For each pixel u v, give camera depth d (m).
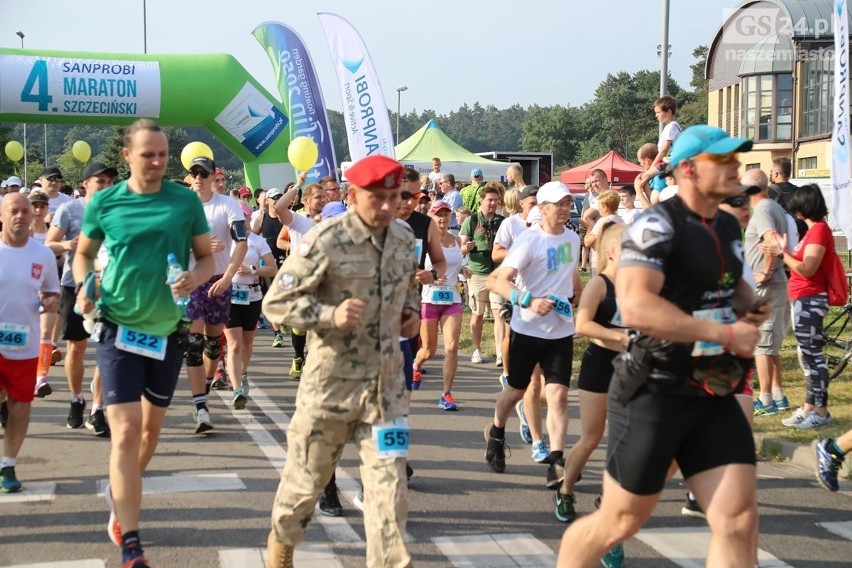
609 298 5.43
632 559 5.18
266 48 19.06
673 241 3.52
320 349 4.12
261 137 22.31
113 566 4.91
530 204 9.71
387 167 3.99
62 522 5.63
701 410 3.59
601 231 5.52
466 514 5.94
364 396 4.09
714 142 3.48
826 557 5.23
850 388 9.76
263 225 14.73
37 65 20.39
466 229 12.08
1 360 6.15
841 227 9.85
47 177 12.76
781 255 8.16
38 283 6.38
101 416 7.99
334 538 5.40
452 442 7.98
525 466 7.18
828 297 8.12
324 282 4.09
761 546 5.41
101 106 20.89
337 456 4.24
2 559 4.99
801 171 36.34
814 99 37.91
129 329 4.80
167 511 5.84
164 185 5.03
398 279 4.18
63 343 13.88
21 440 6.31
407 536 5.51
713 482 3.55
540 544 5.38
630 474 3.65
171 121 21.88
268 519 5.70
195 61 21.70
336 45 13.63
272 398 9.72
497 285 6.43
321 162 19.06
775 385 8.84
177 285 4.80
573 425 8.64
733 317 3.67
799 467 7.22
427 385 10.80
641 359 3.62
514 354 6.52
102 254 5.26
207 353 8.45
